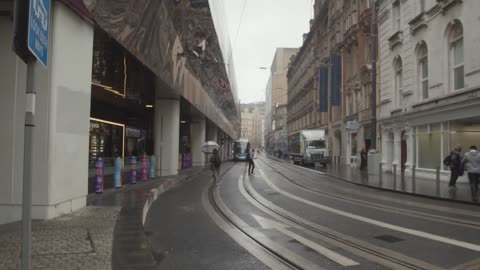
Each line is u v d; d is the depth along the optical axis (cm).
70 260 514
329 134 4744
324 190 1627
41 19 318
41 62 320
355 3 3631
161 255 633
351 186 1841
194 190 1609
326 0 4672
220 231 821
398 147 2525
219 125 4384
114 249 577
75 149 870
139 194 1243
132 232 687
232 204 1210
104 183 1400
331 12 4581
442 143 1961
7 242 594
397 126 2525
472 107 1673
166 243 715
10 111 771
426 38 2133
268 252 654
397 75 2602
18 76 772
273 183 1936
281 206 1170
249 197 1383
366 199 1345
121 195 1216
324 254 636
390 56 2653
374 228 845
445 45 1938
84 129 908
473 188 1261
